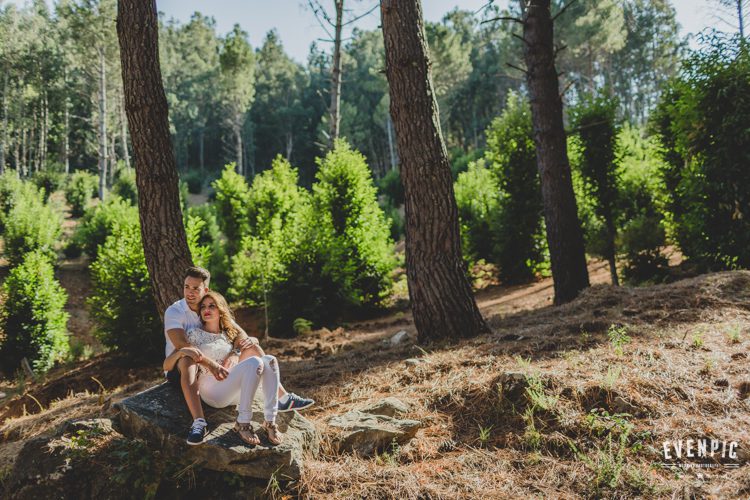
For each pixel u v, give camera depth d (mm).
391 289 13797
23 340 11781
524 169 14531
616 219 11766
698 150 8484
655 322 5574
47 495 3168
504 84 59969
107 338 9570
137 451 3314
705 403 3705
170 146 6402
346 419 4094
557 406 3822
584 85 49438
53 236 22266
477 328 6375
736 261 8195
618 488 3049
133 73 6141
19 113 44719
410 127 6312
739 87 7754
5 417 7969
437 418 4121
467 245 15523
